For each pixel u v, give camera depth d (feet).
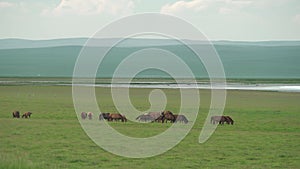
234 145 178.29
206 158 156.04
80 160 151.02
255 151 167.63
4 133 200.64
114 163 147.74
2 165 125.70
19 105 327.47
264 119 259.39
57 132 203.82
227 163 149.18
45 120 245.65
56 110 295.89
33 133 200.95
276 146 176.45
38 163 138.41
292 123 241.55
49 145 175.01
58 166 140.67
